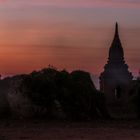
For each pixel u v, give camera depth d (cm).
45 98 4003
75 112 4038
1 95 4066
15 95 4022
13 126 3366
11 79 4194
